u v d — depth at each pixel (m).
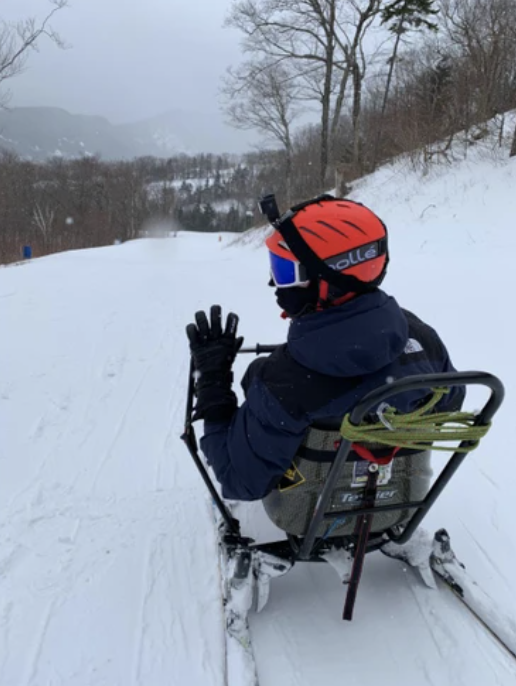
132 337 5.91
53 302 7.52
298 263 1.56
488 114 13.80
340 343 1.53
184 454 3.37
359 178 20.55
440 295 6.28
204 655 1.95
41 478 3.10
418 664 1.88
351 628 2.03
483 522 2.58
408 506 1.80
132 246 32.06
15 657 1.94
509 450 3.13
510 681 1.80
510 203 10.41
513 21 14.27
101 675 1.88
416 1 19.97
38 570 2.35
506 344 4.55
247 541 2.07
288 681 1.83
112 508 2.80
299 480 1.76
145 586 2.27
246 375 1.81
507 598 2.12
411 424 1.51
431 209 11.68
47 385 4.50
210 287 9.02
